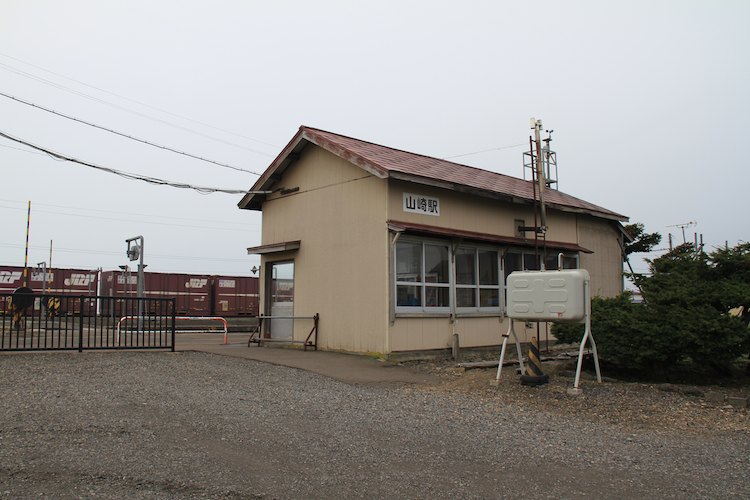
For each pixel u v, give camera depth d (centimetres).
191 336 2180
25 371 935
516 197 1479
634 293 1334
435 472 513
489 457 563
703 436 673
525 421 727
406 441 614
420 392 904
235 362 1130
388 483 480
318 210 1414
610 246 1942
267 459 534
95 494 435
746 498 459
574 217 1786
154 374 952
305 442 595
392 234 1233
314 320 1380
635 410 791
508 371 1088
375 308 1240
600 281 1869
